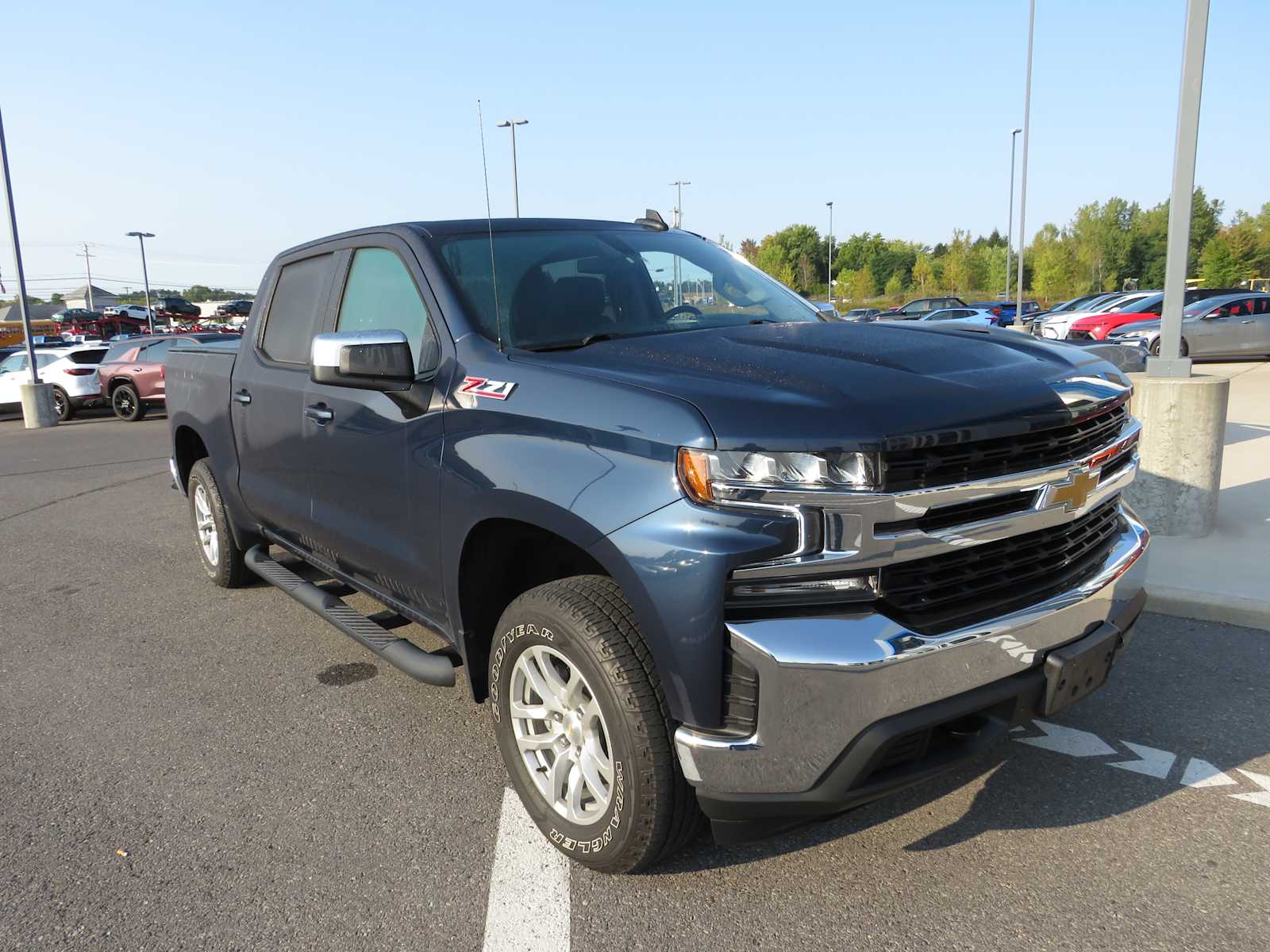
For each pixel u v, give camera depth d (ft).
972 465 7.43
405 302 11.08
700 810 8.04
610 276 11.23
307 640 15.58
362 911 8.35
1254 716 11.48
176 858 9.30
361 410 11.14
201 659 14.88
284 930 8.12
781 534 6.97
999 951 7.50
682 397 7.55
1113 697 12.11
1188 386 17.79
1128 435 9.14
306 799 10.39
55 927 8.27
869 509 6.95
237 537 17.17
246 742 11.88
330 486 12.26
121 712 12.94
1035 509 7.80
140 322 183.52
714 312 11.41
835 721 7.03
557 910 8.25
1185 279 18.74
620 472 7.63
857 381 7.66
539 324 10.18
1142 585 9.36
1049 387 8.04
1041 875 8.48
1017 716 7.98
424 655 10.94
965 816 9.50
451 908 8.36
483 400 9.18
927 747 7.69
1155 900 8.08
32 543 24.34
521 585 10.03
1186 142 18.30
